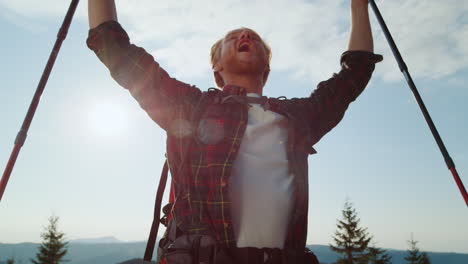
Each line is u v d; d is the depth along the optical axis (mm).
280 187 1685
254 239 1578
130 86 1853
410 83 2178
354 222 43219
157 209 1794
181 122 1733
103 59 1894
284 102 2016
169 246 1471
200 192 1561
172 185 1839
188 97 1816
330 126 2141
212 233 1475
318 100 2109
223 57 2135
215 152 1617
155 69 1867
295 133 1849
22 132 1593
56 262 39156
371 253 42156
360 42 2383
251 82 2109
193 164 1614
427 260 44688
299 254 1552
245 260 1416
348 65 2287
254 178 1651
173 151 1698
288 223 1665
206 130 1675
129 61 1841
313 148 1896
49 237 39906
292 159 1781
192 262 1387
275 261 1450
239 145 1662
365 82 2293
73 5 1886
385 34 2352
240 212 1597
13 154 1555
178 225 1553
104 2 2008
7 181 1512
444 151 1953
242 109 1784
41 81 1703
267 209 1620
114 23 1935
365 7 2500
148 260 1699
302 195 1708
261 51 2139
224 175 1568
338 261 42531
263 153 1721
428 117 2064
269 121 1807
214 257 1390
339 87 2195
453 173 1896
